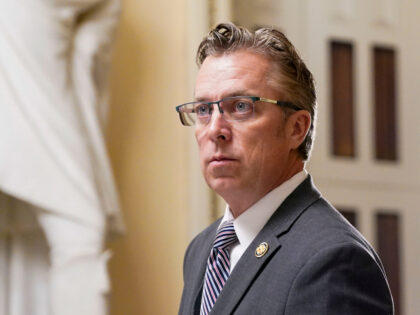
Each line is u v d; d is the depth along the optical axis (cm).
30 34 461
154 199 547
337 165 647
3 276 474
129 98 550
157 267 541
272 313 226
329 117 648
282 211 248
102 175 465
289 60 253
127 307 529
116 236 469
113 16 507
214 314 237
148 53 561
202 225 548
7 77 452
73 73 482
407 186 666
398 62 677
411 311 655
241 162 245
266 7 641
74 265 439
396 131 671
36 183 439
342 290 221
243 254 242
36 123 448
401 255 659
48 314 474
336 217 245
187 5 571
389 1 681
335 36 658
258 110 246
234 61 248
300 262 228
